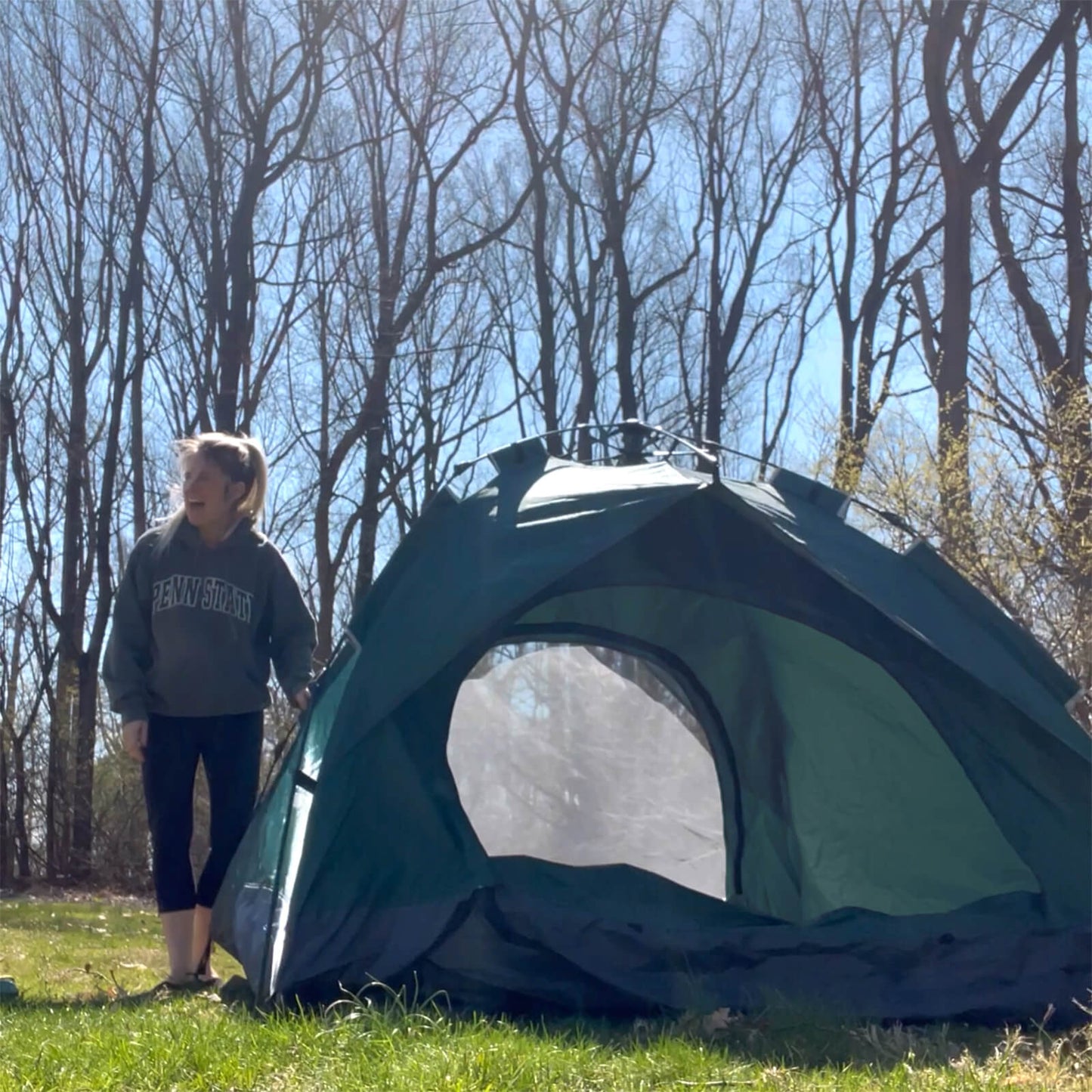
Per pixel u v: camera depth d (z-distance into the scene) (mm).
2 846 20328
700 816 5207
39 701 21125
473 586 4395
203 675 4590
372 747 4168
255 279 19297
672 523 4766
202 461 4605
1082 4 14180
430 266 19812
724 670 5277
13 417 21312
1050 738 4465
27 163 21266
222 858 4672
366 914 3941
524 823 4961
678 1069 3172
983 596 4941
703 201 22781
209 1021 3582
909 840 4816
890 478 11219
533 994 3893
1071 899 4266
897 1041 3631
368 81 20953
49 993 4656
